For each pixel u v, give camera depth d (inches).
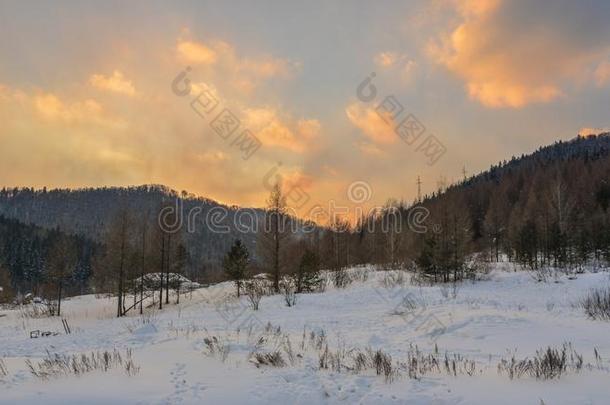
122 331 746.2
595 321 554.6
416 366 342.6
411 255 1624.0
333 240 1807.3
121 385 299.0
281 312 829.8
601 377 291.7
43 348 613.6
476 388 275.3
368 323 642.8
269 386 293.1
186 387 293.1
